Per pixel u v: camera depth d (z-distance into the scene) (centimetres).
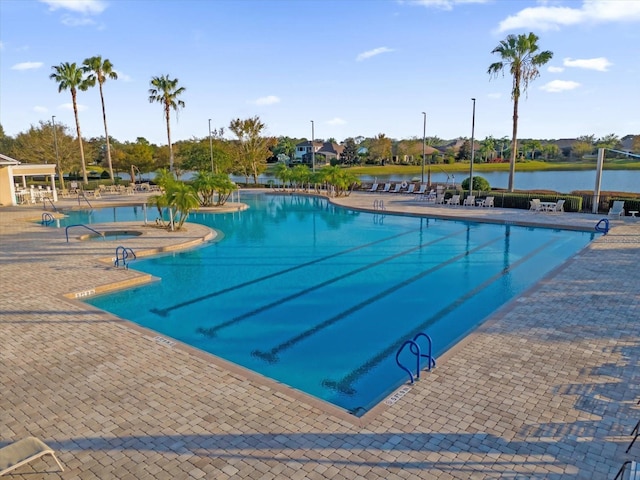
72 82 4047
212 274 1341
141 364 701
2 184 2905
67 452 489
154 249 1595
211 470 457
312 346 855
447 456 471
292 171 3866
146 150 5600
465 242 1772
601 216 2173
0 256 1467
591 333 788
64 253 1517
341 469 455
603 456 466
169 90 4494
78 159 4700
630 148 7969
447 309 1051
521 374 645
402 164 8681
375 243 1786
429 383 624
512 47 2841
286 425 534
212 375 664
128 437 514
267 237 1925
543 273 1330
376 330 931
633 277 1131
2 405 586
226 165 4678
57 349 757
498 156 10062
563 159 9200
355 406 649
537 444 488
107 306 1070
